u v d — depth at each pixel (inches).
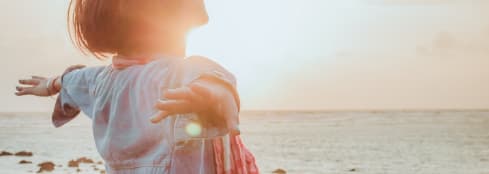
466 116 4431.6
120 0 56.9
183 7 57.4
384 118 4202.8
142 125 56.1
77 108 69.2
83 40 60.1
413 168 1217.4
